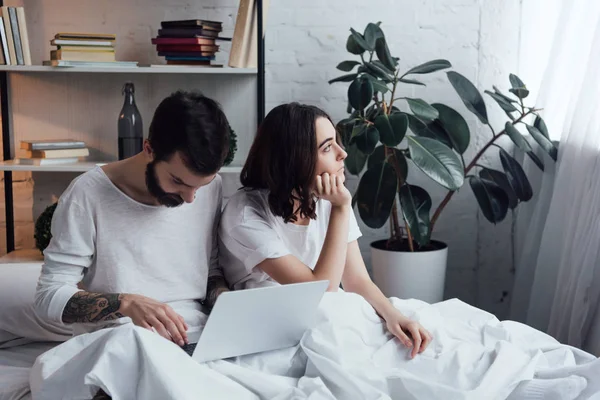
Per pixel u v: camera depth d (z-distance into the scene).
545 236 2.91
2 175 3.26
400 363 1.67
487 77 3.35
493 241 3.46
